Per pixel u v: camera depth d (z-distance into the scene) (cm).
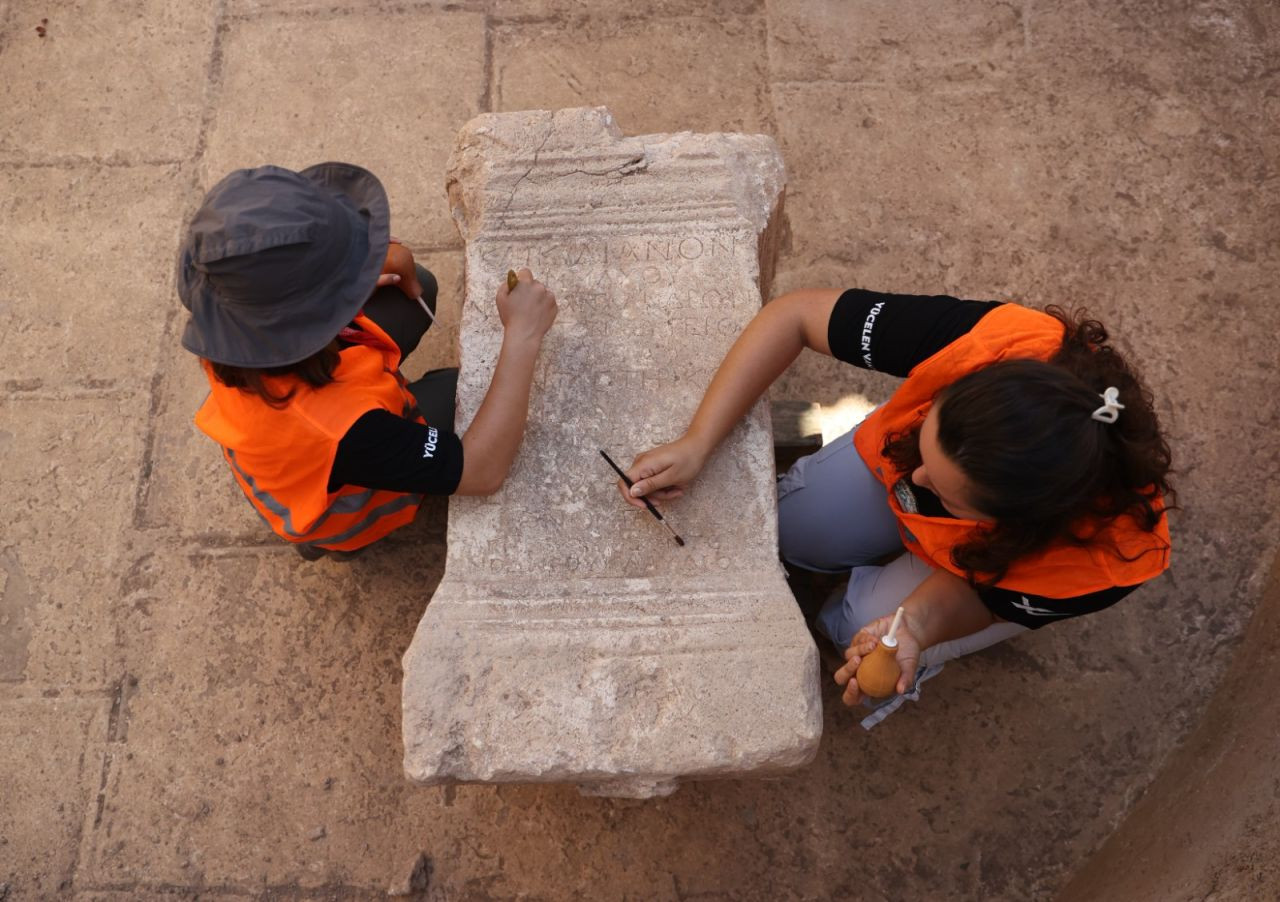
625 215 215
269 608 259
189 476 272
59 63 318
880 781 243
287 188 161
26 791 246
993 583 173
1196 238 289
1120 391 152
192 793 245
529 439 199
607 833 240
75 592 262
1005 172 299
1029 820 239
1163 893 192
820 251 291
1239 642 251
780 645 183
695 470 188
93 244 297
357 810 243
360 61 316
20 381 282
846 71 312
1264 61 308
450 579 190
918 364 182
